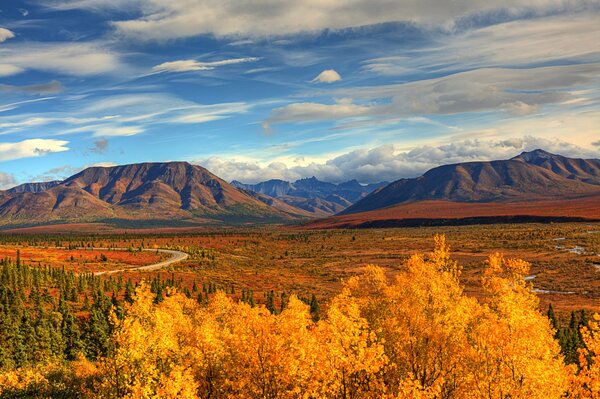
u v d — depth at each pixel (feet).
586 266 401.49
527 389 81.71
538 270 401.29
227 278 447.42
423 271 125.70
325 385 91.50
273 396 95.66
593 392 86.07
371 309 129.29
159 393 91.04
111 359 103.96
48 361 176.96
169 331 119.75
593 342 87.10
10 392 137.49
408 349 102.94
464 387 89.92
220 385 107.04
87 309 259.60
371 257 588.50
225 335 120.06
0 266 322.34
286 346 98.78
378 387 96.94
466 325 110.52
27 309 219.00
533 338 86.74
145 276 427.74
